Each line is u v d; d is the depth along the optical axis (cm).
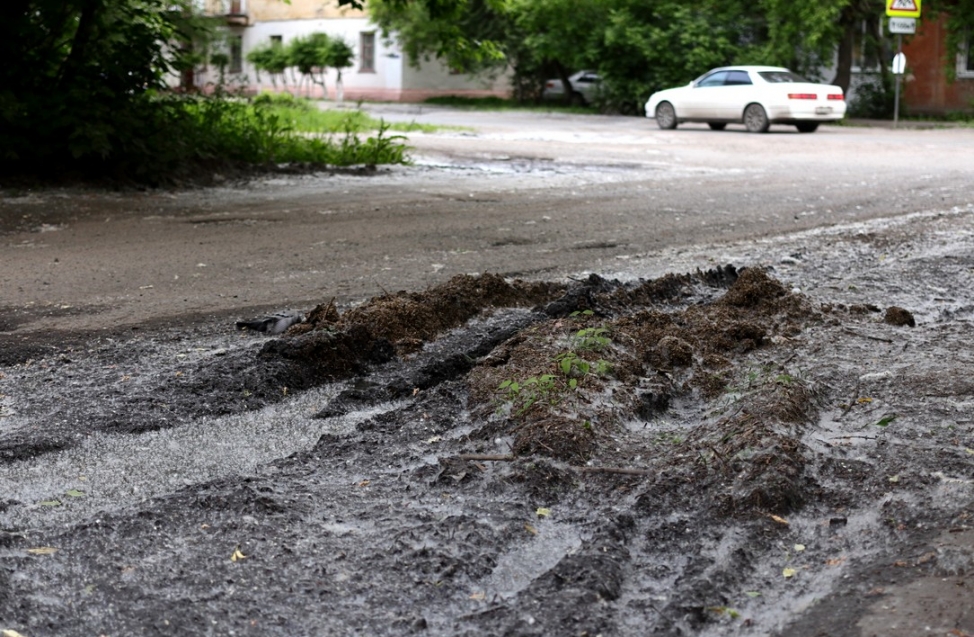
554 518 352
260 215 1094
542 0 3719
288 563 317
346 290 718
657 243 926
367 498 365
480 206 1172
